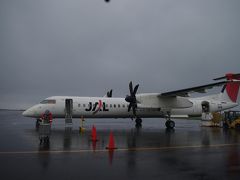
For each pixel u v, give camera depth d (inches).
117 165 376.5
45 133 618.8
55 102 1052.5
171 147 559.2
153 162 399.5
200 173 336.2
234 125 1154.7
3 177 305.1
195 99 1243.8
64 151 489.7
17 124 1278.3
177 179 307.4
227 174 332.8
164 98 1121.4
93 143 604.1
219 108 1264.8
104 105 1111.0
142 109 1119.0
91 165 374.6
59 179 300.7
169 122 1136.8
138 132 916.6
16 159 409.7
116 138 713.6
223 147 565.9
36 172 330.0
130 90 1103.6
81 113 1083.3
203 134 869.8
